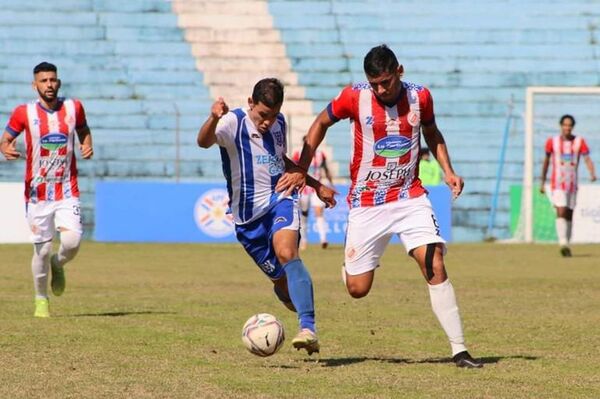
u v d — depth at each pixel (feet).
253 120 92.22
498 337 111.24
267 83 90.43
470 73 361.92
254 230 93.91
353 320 125.70
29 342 103.76
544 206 319.68
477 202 335.26
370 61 87.66
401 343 106.01
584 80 361.92
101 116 345.10
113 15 365.81
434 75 361.51
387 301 148.56
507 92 358.43
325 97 357.00
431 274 91.09
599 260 237.04
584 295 159.94
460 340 90.99
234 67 361.71
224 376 84.07
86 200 327.67
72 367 88.02
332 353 98.94
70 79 352.69
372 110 90.89
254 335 87.97
